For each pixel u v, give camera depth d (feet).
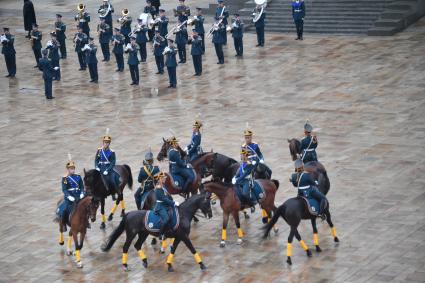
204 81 191.01
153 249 116.57
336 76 184.55
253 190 113.80
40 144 160.25
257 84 184.75
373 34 211.82
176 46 208.03
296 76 187.42
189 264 111.04
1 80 207.10
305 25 221.05
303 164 119.03
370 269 104.99
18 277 110.11
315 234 110.93
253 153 118.83
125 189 136.46
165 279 107.14
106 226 124.77
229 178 123.03
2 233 123.65
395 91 172.14
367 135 150.71
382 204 123.24
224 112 169.17
